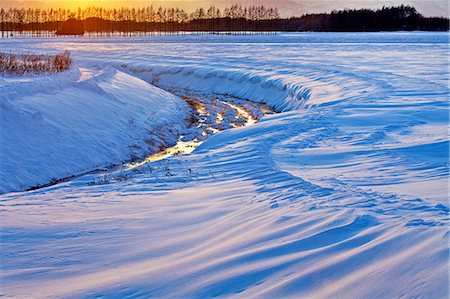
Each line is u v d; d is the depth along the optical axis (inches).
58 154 640.4
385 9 5940.0
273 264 177.6
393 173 381.4
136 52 2413.9
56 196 384.8
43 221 290.5
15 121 649.0
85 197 371.9
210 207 311.4
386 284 143.3
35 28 6348.4
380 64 1605.6
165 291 169.3
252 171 425.4
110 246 237.5
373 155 466.9
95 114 811.4
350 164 437.4
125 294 170.2
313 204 273.1
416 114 703.1
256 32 5777.6
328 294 144.6
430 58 1854.1
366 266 159.8
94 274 197.0
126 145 747.4
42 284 187.5
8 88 756.0
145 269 197.2
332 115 731.4
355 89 1022.4
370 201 267.9
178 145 810.2
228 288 163.9
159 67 1699.1
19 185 557.0
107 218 295.3
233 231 244.5
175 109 1066.7
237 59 1904.5
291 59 1884.8
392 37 3954.2
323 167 432.5
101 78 1069.8
